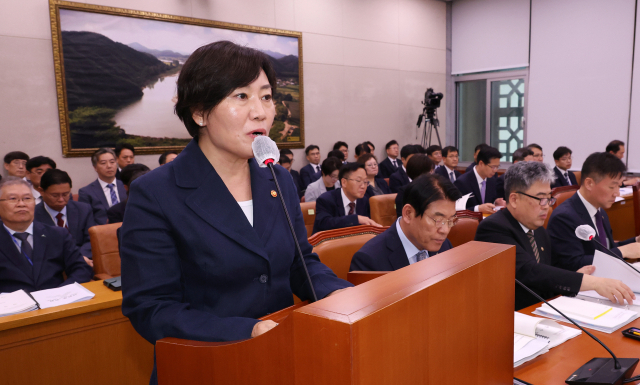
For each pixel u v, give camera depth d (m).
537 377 1.03
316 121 7.08
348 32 7.32
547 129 7.49
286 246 0.91
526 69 7.68
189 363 0.68
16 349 1.65
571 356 1.13
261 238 0.87
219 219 0.83
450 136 8.76
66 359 1.77
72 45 4.96
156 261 0.80
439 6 8.41
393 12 7.84
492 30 8.02
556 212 2.22
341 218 3.45
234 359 0.60
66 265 2.48
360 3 7.43
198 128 0.87
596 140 6.98
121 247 0.83
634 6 6.48
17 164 4.55
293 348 0.50
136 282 0.80
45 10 4.81
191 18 5.73
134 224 0.81
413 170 4.10
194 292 0.85
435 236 1.51
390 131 7.96
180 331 0.73
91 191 4.19
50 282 2.39
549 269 1.64
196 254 0.82
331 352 0.46
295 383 0.49
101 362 1.85
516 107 7.89
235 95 0.79
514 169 1.84
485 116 8.33
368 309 0.47
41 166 4.25
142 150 5.51
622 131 6.72
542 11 7.38
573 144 7.22
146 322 0.78
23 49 4.73
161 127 5.65
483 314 0.68
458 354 0.62
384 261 1.61
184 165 0.86
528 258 1.72
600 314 1.37
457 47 8.55
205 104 0.79
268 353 0.55
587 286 1.54
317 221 3.60
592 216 2.22
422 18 8.21
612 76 6.75
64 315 1.73
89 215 3.46
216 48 0.80
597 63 6.88
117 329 1.89
